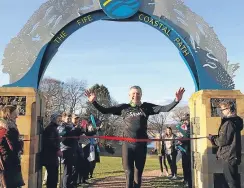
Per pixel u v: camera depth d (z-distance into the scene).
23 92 6.51
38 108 6.77
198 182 6.94
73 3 7.04
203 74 6.93
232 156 5.60
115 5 7.01
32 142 6.40
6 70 6.80
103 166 14.81
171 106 5.27
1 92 6.50
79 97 41.44
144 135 5.34
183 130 8.84
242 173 6.52
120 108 5.49
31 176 6.31
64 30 7.03
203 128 6.66
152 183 9.61
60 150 7.02
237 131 5.65
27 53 6.86
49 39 6.94
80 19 7.05
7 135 4.80
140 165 5.29
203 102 6.70
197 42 7.00
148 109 5.45
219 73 6.94
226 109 5.79
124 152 5.25
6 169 4.76
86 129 9.66
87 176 9.81
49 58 6.99
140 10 7.04
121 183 9.50
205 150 6.59
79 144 9.08
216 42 7.00
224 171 5.71
